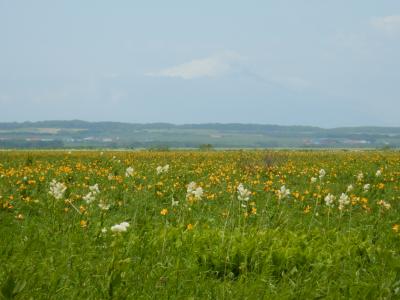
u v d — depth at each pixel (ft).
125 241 26.71
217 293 20.84
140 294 20.30
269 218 37.68
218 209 42.52
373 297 21.02
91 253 25.39
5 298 18.58
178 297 20.20
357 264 25.35
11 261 23.57
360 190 56.18
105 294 19.80
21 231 30.50
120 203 42.27
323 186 59.77
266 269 23.65
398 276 23.12
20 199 42.75
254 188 55.93
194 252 25.35
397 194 53.31
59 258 24.23
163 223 33.63
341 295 21.22
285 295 20.90
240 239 27.53
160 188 52.29
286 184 62.23
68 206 39.68
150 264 24.00
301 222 36.78
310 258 25.11
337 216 39.37
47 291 20.13
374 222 37.65
